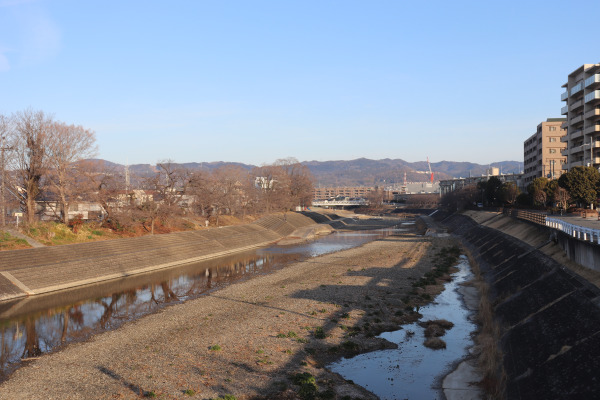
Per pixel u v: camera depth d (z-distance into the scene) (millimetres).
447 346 33875
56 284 54656
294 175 184375
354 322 39531
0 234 60000
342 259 79125
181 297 51312
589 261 34000
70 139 72938
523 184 189000
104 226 79875
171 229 93812
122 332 37281
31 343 35062
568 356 23547
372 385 27219
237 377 27125
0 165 66250
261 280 59844
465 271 66375
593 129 98750
